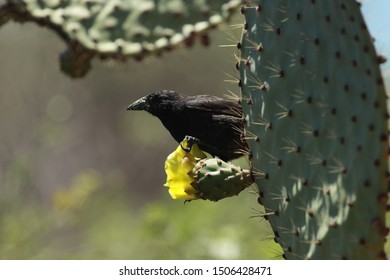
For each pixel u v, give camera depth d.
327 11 7.46
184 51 9.29
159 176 30.41
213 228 15.76
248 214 16.25
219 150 9.42
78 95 31.08
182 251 15.27
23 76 26.61
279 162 7.56
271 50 7.67
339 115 7.24
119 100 32.16
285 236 7.57
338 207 7.18
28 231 17.06
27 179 17.52
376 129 7.06
